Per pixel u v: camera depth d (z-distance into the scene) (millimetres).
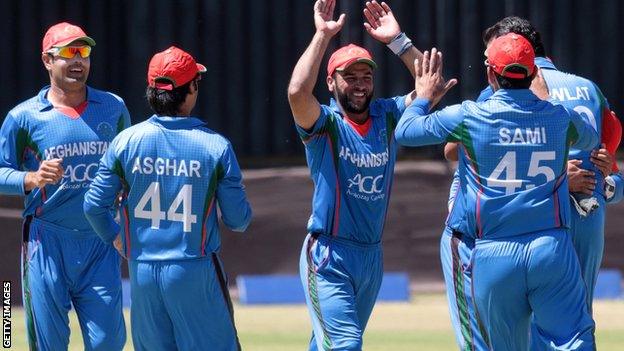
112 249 25828
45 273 25391
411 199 46500
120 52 47156
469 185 22234
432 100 23156
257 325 39031
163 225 22250
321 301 23297
